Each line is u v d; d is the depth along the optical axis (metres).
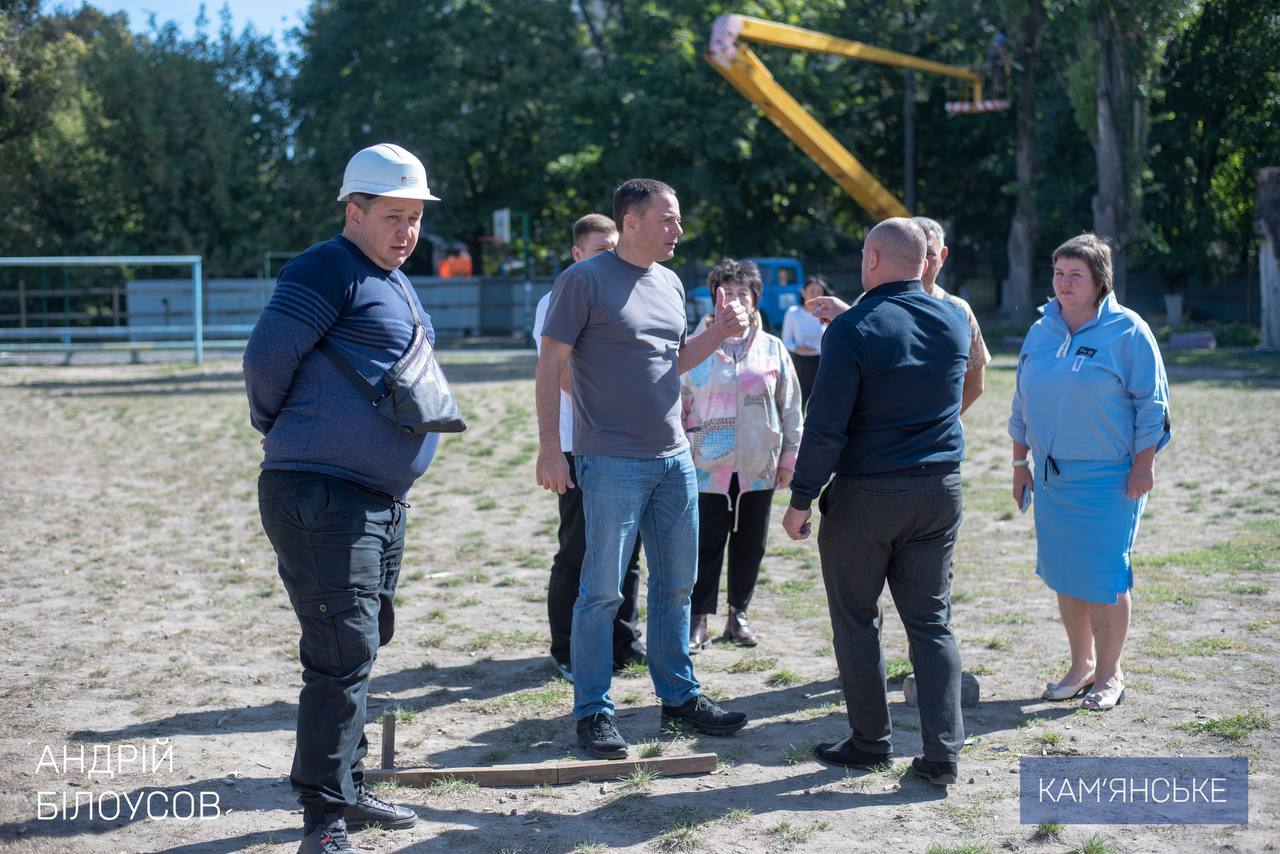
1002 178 37.28
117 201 39.59
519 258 41.31
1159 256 34.56
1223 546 7.68
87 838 3.66
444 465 12.11
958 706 4.07
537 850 3.57
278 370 3.44
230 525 9.02
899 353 4.03
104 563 7.68
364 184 3.58
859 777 4.13
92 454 12.93
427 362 3.66
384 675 5.42
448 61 38.00
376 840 3.65
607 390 4.42
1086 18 28.77
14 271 39.00
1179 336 28.72
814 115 34.62
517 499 10.20
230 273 40.09
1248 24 32.75
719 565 5.83
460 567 7.68
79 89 37.84
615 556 4.44
